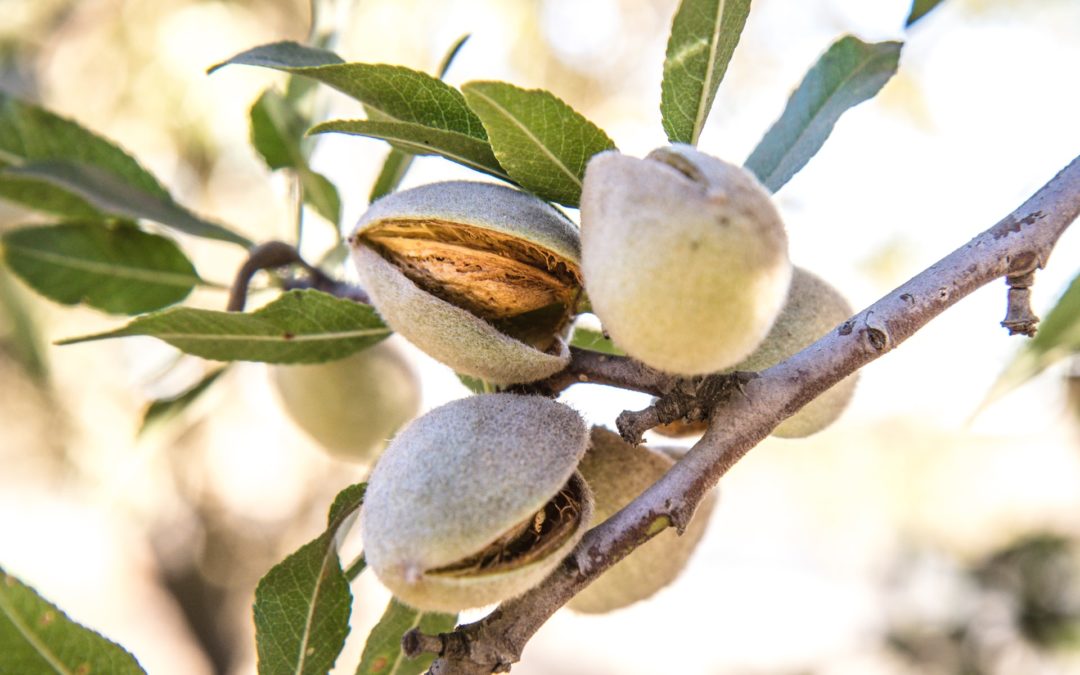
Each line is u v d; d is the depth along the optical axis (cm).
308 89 45
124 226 44
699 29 35
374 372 45
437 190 34
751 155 40
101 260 44
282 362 39
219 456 91
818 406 37
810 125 39
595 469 36
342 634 36
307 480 97
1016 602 76
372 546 32
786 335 36
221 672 91
